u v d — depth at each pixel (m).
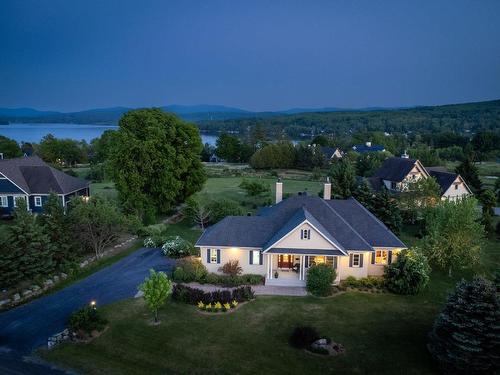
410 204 58.84
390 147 151.25
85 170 111.88
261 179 101.81
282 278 36.03
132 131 54.59
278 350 25.59
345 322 29.25
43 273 36.06
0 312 30.58
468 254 39.00
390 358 24.89
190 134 58.94
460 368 22.44
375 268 37.22
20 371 23.16
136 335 27.16
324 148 132.12
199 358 24.67
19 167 59.06
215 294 31.78
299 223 35.03
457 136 171.00
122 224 43.03
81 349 25.55
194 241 48.88
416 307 31.94
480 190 69.81
